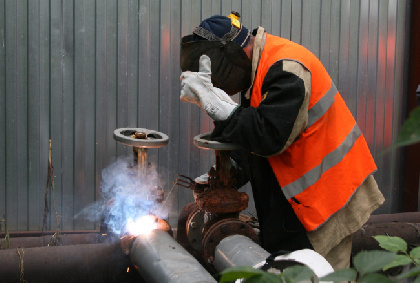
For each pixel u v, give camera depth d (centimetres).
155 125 421
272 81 209
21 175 405
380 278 55
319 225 216
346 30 445
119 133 261
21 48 397
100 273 246
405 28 452
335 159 220
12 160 403
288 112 202
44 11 397
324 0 440
